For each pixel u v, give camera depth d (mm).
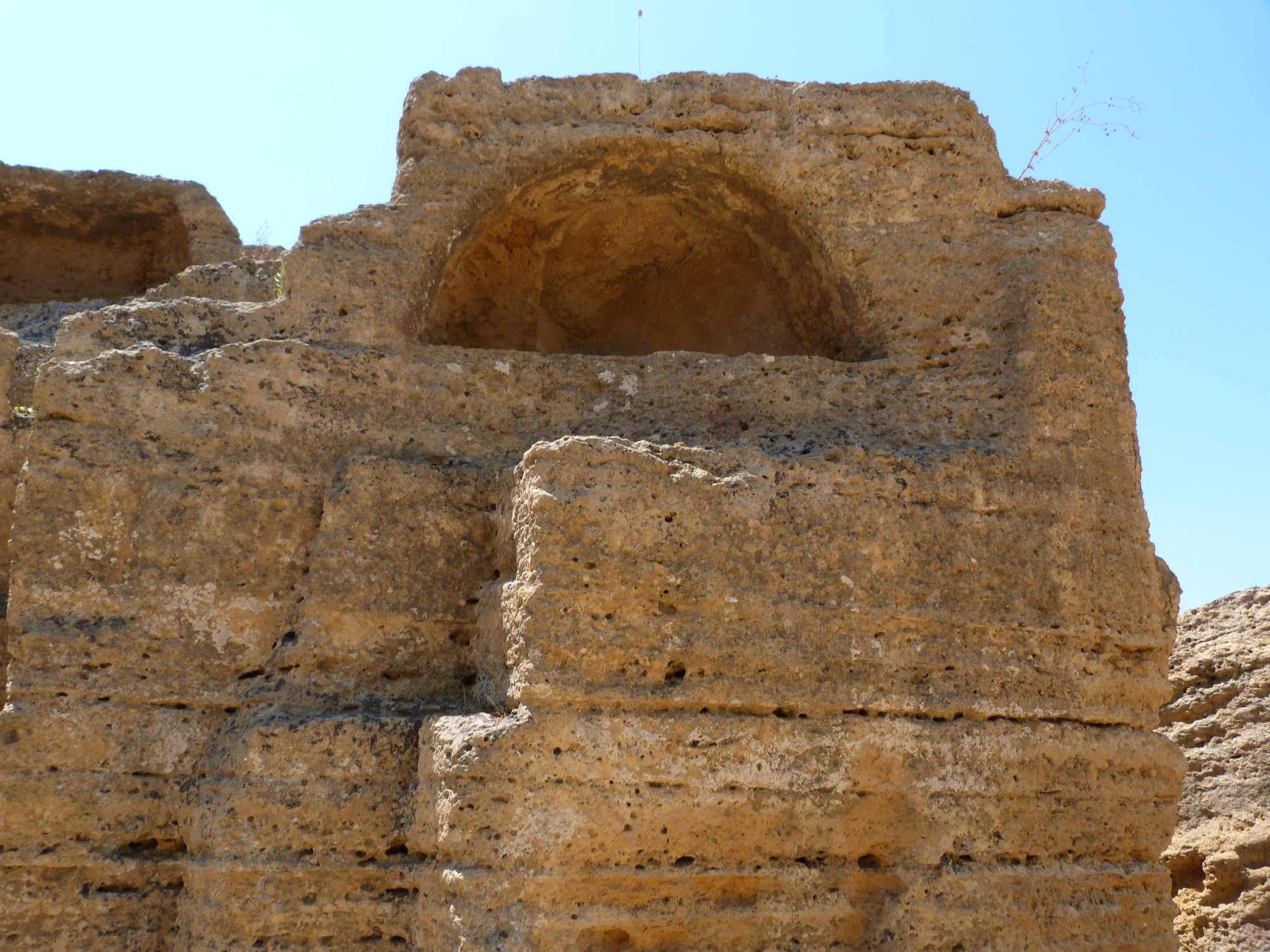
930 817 5172
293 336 6137
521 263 7516
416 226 6445
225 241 10008
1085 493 5918
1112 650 5746
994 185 6707
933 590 5469
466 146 6648
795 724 5090
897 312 6516
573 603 4895
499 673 5191
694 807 4852
